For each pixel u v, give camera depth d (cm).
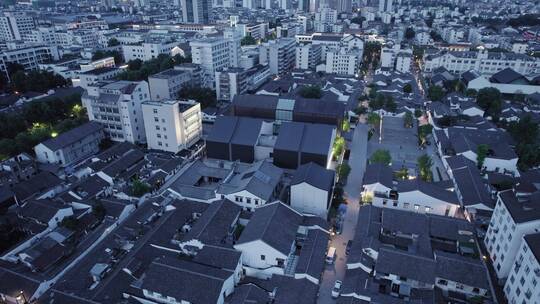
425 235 7400
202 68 16938
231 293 6369
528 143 11556
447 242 7562
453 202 8294
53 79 17562
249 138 10906
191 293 5928
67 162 10931
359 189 9762
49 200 8525
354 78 19225
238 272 6731
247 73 17712
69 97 14350
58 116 13900
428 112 14875
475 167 9938
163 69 17775
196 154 11838
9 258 7044
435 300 6147
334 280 6731
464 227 7550
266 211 7700
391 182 9025
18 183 9231
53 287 6341
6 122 12125
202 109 14862
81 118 12719
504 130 13212
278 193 9394
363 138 13000
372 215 8081
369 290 6106
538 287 5247
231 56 19200
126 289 6262
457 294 6341
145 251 6975
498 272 6750
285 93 16650
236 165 10488
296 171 9444
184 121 11506
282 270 6719
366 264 6612
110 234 7669
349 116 14350
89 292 6194
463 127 12619
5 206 8488
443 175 10488
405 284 6319
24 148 10775
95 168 10269
